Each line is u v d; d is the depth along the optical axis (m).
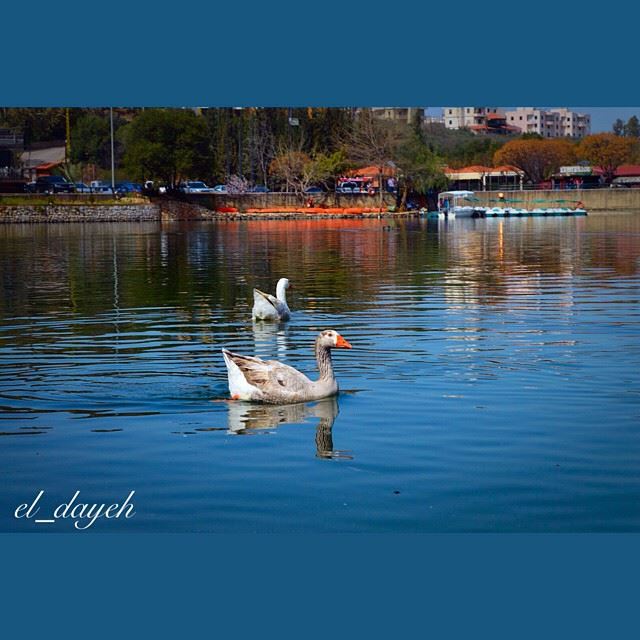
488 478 9.91
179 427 11.95
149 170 113.25
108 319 21.83
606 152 150.75
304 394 13.16
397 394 13.57
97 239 63.09
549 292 27.17
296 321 21.33
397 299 25.72
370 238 63.66
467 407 12.78
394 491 9.59
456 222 98.50
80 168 136.38
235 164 136.88
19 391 13.85
